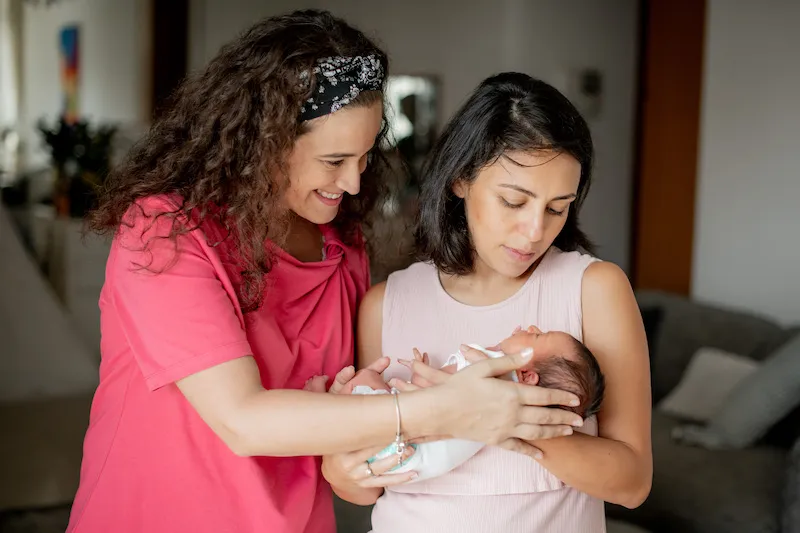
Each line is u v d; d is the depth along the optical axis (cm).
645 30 593
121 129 574
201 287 132
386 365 144
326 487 156
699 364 393
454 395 123
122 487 142
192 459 140
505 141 134
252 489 141
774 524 294
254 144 137
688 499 313
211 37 690
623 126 601
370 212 175
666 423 376
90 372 395
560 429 126
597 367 140
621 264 610
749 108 483
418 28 614
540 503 141
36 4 745
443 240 152
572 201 145
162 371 130
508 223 137
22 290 400
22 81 811
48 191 543
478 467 142
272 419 125
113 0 716
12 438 312
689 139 558
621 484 136
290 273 151
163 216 134
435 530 142
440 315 154
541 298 149
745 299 491
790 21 460
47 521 260
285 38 137
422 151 612
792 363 333
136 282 133
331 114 136
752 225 485
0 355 378
